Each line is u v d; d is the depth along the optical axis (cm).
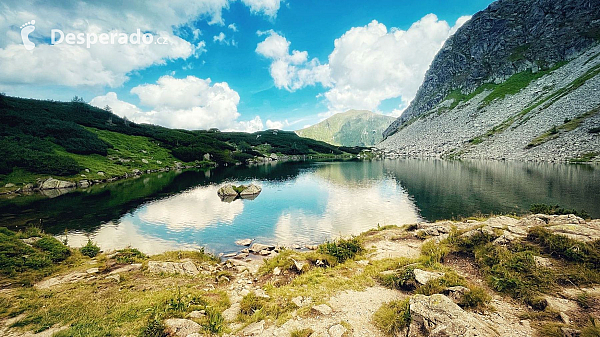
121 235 3319
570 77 15362
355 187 6838
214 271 2014
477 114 19225
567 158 8994
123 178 9481
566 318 928
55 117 14412
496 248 1553
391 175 8912
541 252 1435
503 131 14638
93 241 3081
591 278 1151
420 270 1448
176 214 4400
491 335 828
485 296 1139
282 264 1964
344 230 3462
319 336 995
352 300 1312
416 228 2822
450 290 1186
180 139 18438
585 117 10769
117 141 14300
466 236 1836
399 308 1117
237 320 1188
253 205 5075
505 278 1269
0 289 1449
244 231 3500
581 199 4234
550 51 19725
